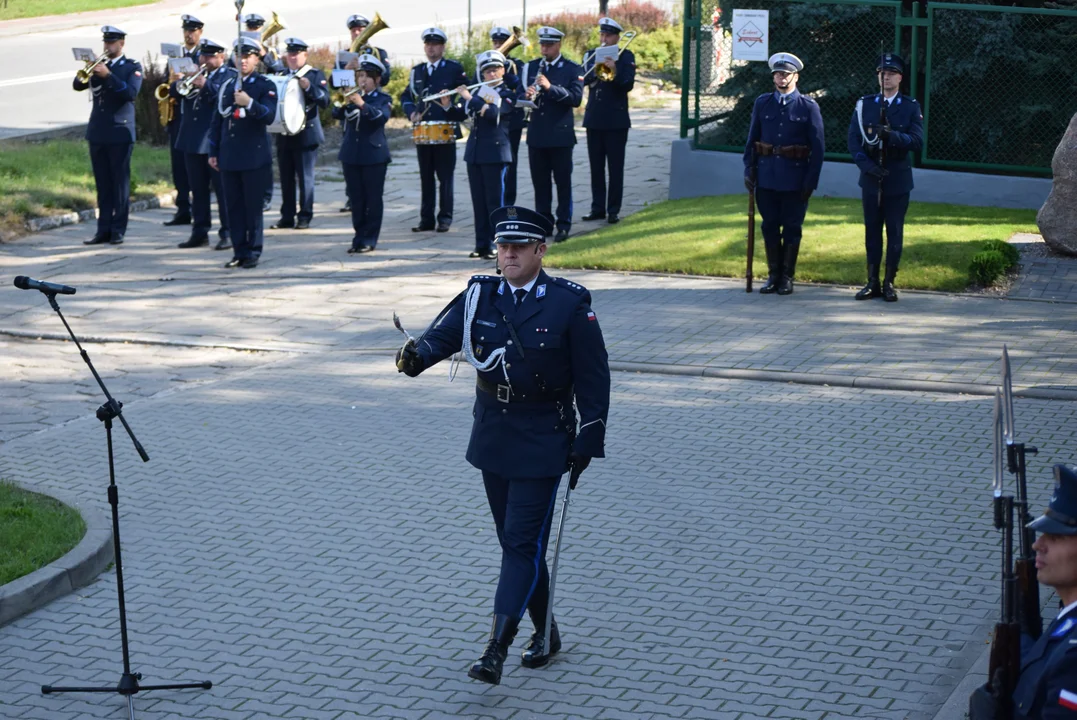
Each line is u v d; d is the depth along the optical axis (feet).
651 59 126.72
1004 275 53.36
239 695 24.29
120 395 43.65
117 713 23.73
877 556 29.53
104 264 62.28
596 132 66.44
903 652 25.22
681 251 58.29
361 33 71.46
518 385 23.99
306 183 69.00
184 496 34.04
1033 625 16.83
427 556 30.22
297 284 57.67
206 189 64.95
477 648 25.95
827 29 69.62
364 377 44.29
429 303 53.98
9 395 43.83
